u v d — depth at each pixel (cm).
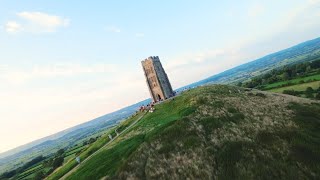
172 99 9275
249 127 6381
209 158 5256
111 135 8219
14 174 15500
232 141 5759
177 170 4947
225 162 5194
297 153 5425
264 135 6028
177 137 5728
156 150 5397
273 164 5159
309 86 11600
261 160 5241
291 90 11325
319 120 6900
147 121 7631
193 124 6228
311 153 5419
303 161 5244
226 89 9481
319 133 6219
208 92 8781
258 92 9475
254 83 17200
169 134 5819
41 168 13075
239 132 6138
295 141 5756
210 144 5650
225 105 7506
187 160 5159
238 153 5378
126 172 4731
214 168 5094
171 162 5106
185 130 5931
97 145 7738
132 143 5975
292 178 4906
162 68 11938
